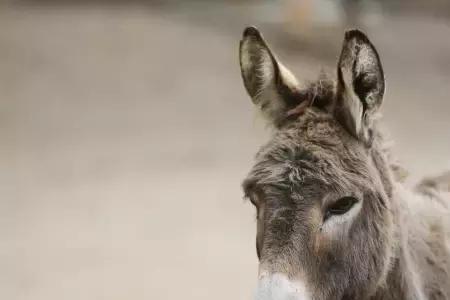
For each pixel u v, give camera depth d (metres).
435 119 65.81
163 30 89.81
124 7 101.44
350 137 13.59
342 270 13.20
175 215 42.81
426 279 15.28
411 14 103.62
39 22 90.19
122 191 47.47
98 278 33.94
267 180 13.08
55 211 43.75
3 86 71.25
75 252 37.34
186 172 51.72
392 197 14.20
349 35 13.20
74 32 87.06
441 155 53.69
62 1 102.44
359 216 13.24
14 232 40.12
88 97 70.69
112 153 56.44
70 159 54.88
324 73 14.41
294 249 12.65
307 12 85.00
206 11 98.12
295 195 12.88
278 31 87.19
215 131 62.47
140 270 34.81
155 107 68.88
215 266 35.28
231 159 54.97
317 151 13.20
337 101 13.66
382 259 13.66
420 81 77.06
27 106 67.25
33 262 35.91
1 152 56.16
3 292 32.31
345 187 13.00
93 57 80.31
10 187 48.44
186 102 70.38
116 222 41.66
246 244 38.25
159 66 78.94
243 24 92.06
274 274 12.45
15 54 78.88
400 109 68.25
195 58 81.56
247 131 62.69
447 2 106.00
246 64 14.57
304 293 12.52
